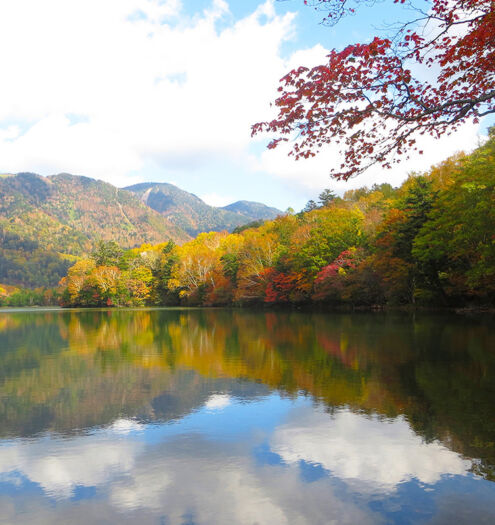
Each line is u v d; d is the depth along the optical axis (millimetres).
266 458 5848
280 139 6965
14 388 10203
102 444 6449
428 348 15492
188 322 36094
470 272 28359
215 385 10312
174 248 106750
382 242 38219
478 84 6594
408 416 7574
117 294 94250
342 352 15133
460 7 5805
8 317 53156
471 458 5766
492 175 25062
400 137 6895
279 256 62125
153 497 4836
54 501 4773
